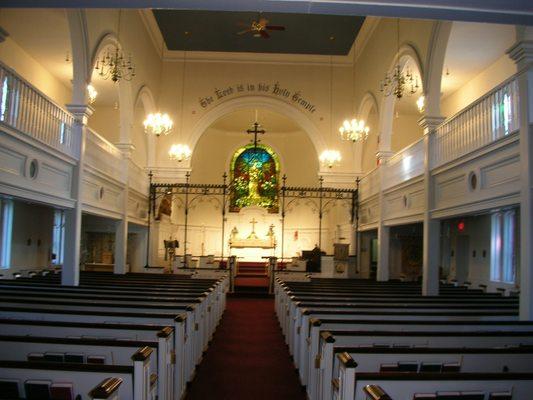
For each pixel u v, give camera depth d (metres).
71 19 11.86
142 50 18.45
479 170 9.91
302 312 7.54
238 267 24.88
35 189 9.83
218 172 27.44
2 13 13.73
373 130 21.78
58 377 3.93
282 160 27.56
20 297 8.32
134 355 4.05
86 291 9.60
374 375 3.89
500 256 14.26
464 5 4.94
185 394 7.12
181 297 8.91
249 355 9.64
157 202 20.66
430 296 10.51
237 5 4.98
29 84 9.41
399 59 15.35
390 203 16.27
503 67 16.17
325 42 20.70
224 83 21.81
